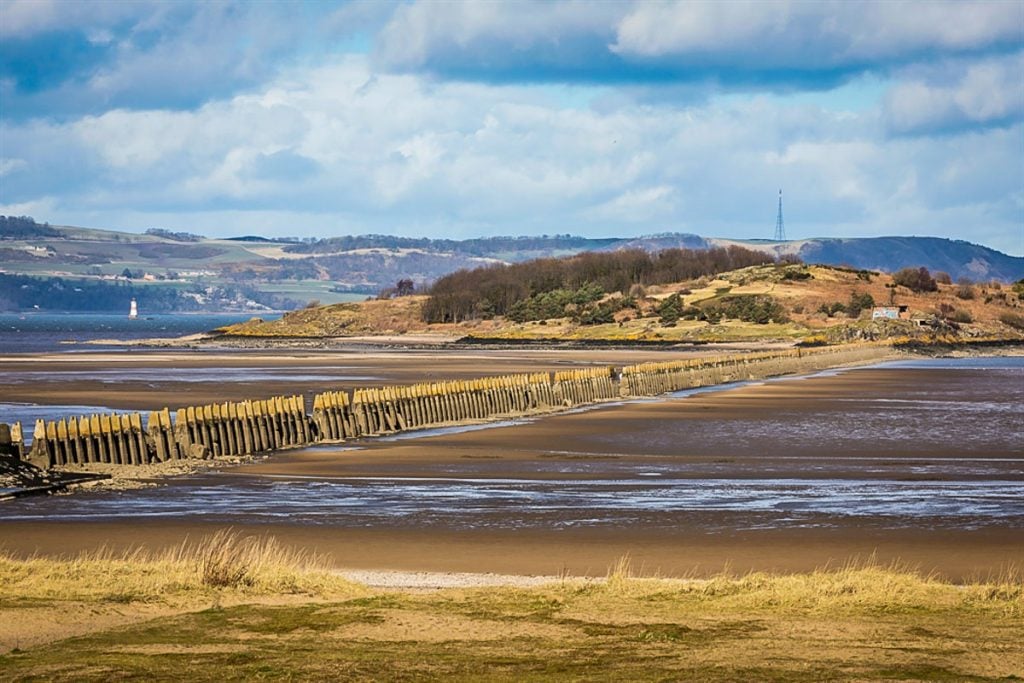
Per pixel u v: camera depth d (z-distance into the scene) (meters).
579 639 43.53
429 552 67.12
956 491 92.69
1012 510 82.44
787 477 101.62
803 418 162.50
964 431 144.38
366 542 70.12
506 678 38.16
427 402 152.25
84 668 38.97
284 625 45.56
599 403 192.12
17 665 39.38
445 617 47.03
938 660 40.09
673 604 49.56
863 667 39.09
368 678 38.12
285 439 125.81
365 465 109.50
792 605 49.19
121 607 48.56
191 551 66.44
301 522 77.31
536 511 81.88
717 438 135.25
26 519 78.44
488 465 109.75
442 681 37.88
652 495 90.06
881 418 162.75
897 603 49.28
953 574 61.53
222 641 43.06
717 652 41.41
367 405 140.12
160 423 112.12
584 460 113.81
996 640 43.06
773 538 71.56
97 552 66.19
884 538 71.56
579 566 63.31
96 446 106.69
